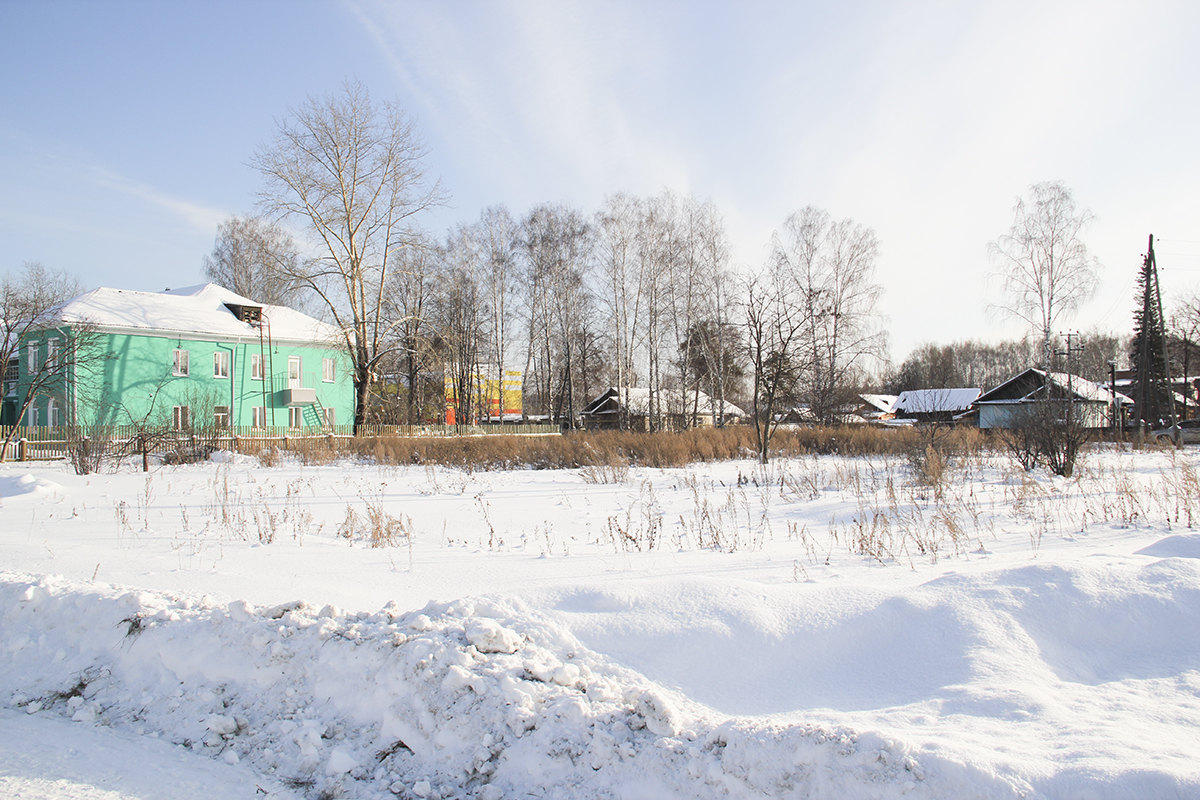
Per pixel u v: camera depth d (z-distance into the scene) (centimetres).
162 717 353
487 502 1227
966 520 855
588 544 786
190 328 3516
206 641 380
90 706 369
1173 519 820
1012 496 1064
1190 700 298
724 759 262
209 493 1349
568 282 3962
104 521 960
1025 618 367
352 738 319
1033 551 649
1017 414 1496
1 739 338
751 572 555
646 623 388
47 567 609
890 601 394
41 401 3183
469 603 402
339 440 2655
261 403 3784
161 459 2114
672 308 3566
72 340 2786
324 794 291
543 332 4228
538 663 334
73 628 422
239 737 331
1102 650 353
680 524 946
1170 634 356
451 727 304
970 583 408
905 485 1266
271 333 3850
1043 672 331
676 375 3931
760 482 1498
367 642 350
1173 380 4394
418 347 3347
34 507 1119
